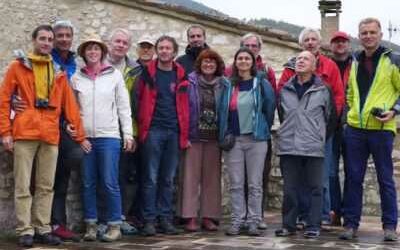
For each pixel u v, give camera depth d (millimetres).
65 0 11484
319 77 6082
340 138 6699
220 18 10586
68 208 6008
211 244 5500
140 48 6551
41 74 5387
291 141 5922
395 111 5594
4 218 5586
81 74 5777
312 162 5926
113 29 11219
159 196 6203
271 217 7648
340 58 6750
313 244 5531
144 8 10969
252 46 6520
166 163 6176
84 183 5730
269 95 6141
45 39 5371
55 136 5391
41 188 5438
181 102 6211
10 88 5332
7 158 5598
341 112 6223
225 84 6246
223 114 6184
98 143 5711
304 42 6395
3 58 11930
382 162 5730
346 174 5930
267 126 6176
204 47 6824
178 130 6215
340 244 5559
